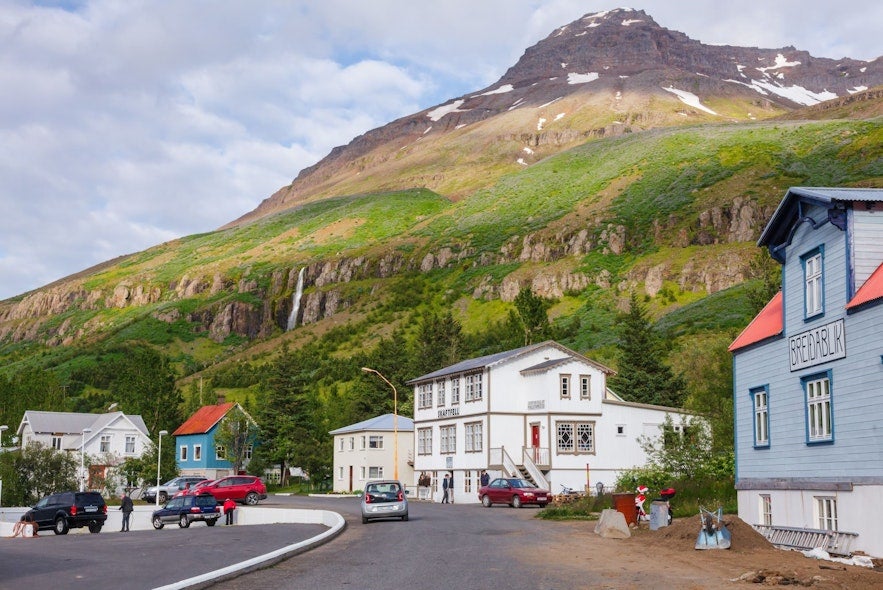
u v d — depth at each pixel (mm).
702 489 35562
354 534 28734
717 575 16750
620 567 18219
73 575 18531
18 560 22922
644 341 78250
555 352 59906
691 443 40875
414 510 45000
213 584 15820
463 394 61438
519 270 172625
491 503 48500
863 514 19859
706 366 49812
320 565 19094
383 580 16391
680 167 190375
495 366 58219
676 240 156000
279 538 29344
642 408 58156
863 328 20094
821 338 22078
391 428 73125
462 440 60906
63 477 64875
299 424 87062
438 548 22969
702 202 163250
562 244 174125
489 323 154875
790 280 24094
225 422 85250
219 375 161625
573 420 56500
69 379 175625
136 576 18062
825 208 21766
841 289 21156
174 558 22469
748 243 144875
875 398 19516
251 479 60219
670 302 135375
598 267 158250
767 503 25219
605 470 56625
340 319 188750
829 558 19641
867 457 19781
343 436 76938
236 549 25062
